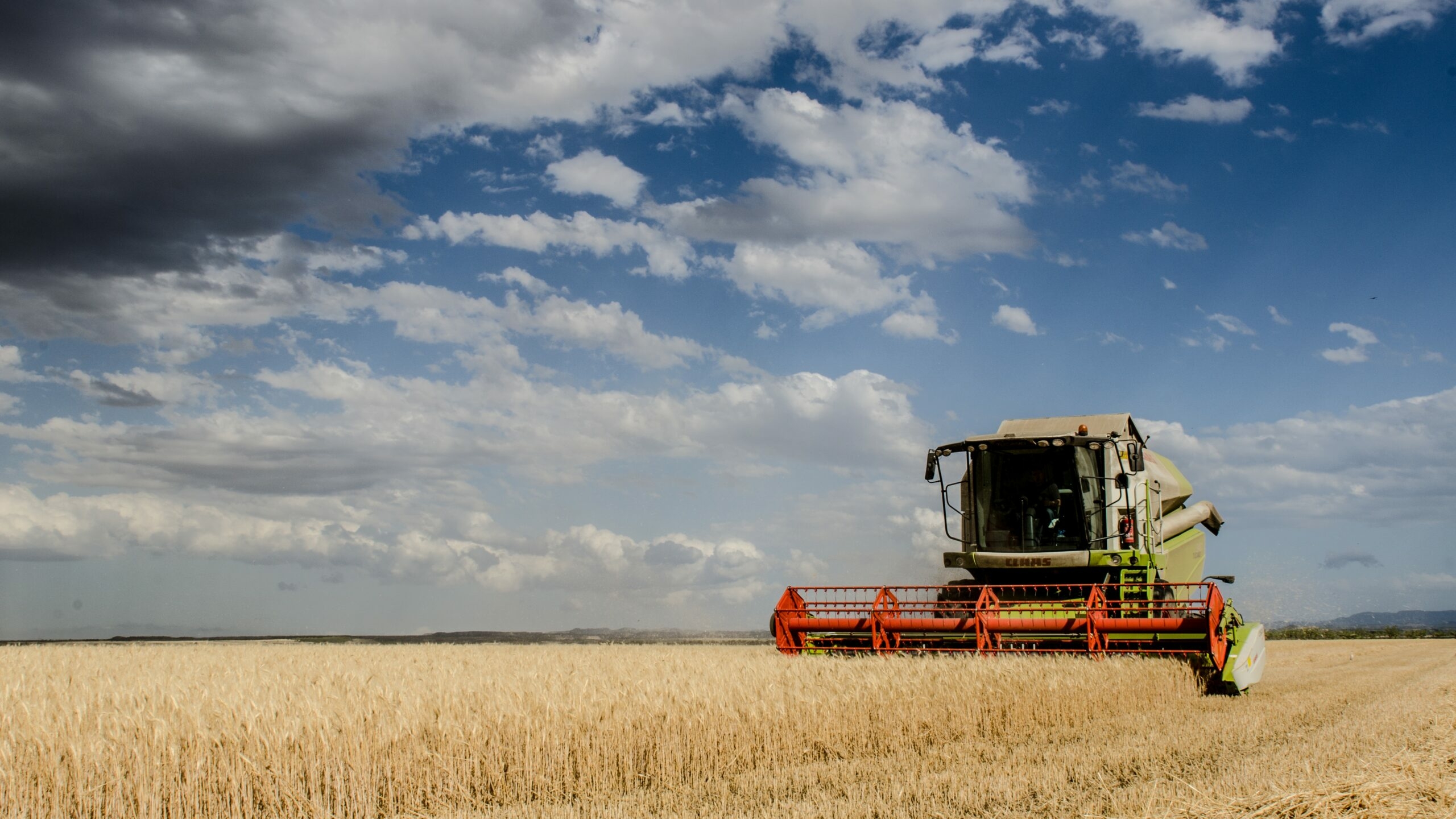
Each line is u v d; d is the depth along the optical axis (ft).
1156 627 44.62
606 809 25.79
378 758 25.27
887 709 35.22
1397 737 35.42
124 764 22.18
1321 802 23.67
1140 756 31.37
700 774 30.66
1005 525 54.65
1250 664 46.21
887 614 48.16
